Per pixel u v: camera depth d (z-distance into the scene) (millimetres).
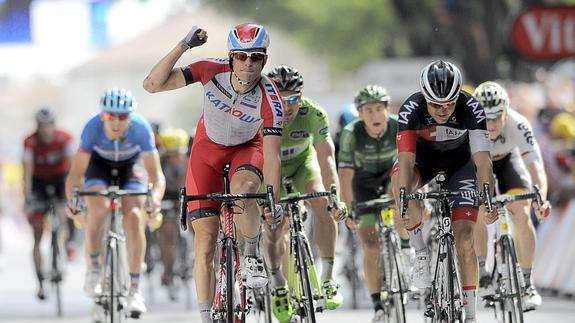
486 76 74000
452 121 22875
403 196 21812
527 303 26469
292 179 26844
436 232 24766
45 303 40312
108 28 105875
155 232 41281
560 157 39125
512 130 27141
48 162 39906
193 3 101438
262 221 24484
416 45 80188
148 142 28484
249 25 21406
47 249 80125
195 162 22562
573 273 36250
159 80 21484
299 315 23656
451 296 21797
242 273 21906
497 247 25641
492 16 72750
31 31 96438
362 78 81875
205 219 21875
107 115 27750
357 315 32812
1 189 97312
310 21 98875
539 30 49031
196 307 37438
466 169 23672
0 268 59375
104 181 28828
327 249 26156
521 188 27156
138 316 27641
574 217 37156
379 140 28750
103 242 29109
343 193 28312
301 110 26281
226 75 21750
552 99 48531
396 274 26609
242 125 22031
